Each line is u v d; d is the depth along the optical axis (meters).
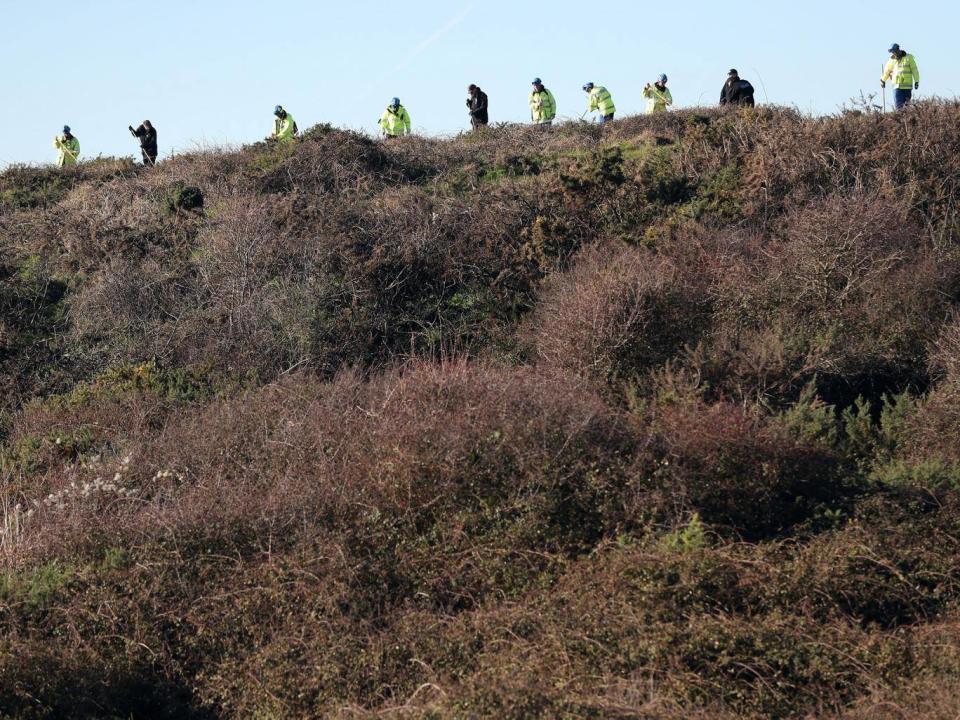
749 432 17.17
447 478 16.23
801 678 11.04
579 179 33.38
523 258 30.89
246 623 13.66
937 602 12.95
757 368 22.00
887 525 14.80
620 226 31.61
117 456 21.34
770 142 33.44
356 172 38.56
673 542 14.20
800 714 10.55
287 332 28.91
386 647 12.37
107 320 31.67
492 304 29.73
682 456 16.50
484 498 15.94
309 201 35.56
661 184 33.66
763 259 26.70
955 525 14.91
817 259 25.08
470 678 10.98
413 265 31.16
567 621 12.10
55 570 15.37
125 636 13.71
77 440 23.00
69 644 13.51
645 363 23.30
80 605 14.23
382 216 33.81
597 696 10.24
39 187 43.69
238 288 31.12
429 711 10.39
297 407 21.95
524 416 17.47
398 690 11.83
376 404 20.28
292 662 12.52
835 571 13.01
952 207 29.44
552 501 15.52
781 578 12.91
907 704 10.15
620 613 12.25
